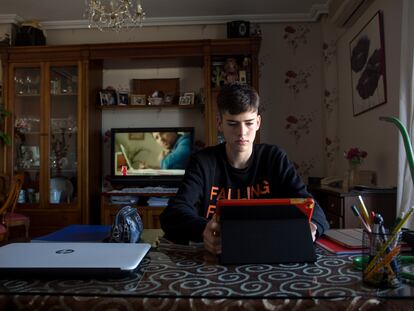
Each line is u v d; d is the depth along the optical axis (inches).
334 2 122.0
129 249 29.3
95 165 135.7
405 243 32.4
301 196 43.2
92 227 44.7
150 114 142.3
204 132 140.6
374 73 97.8
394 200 83.5
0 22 137.9
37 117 135.0
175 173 134.7
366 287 22.9
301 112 139.3
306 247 29.0
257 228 29.5
